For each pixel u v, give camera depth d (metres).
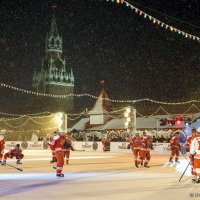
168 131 38.78
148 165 19.58
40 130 61.44
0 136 18.95
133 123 35.91
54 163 20.88
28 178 13.22
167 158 26.09
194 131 13.12
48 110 124.81
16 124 68.88
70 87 134.25
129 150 35.22
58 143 13.81
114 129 45.62
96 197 8.91
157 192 9.74
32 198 8.73
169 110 47.03
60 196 9.05
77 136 47.84
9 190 10.08
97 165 19.55
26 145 44.28
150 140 18.17
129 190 10.11
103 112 51.16
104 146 37.44
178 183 11.70
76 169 17.09
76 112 65.25
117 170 16.56
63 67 135.12
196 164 11.69
